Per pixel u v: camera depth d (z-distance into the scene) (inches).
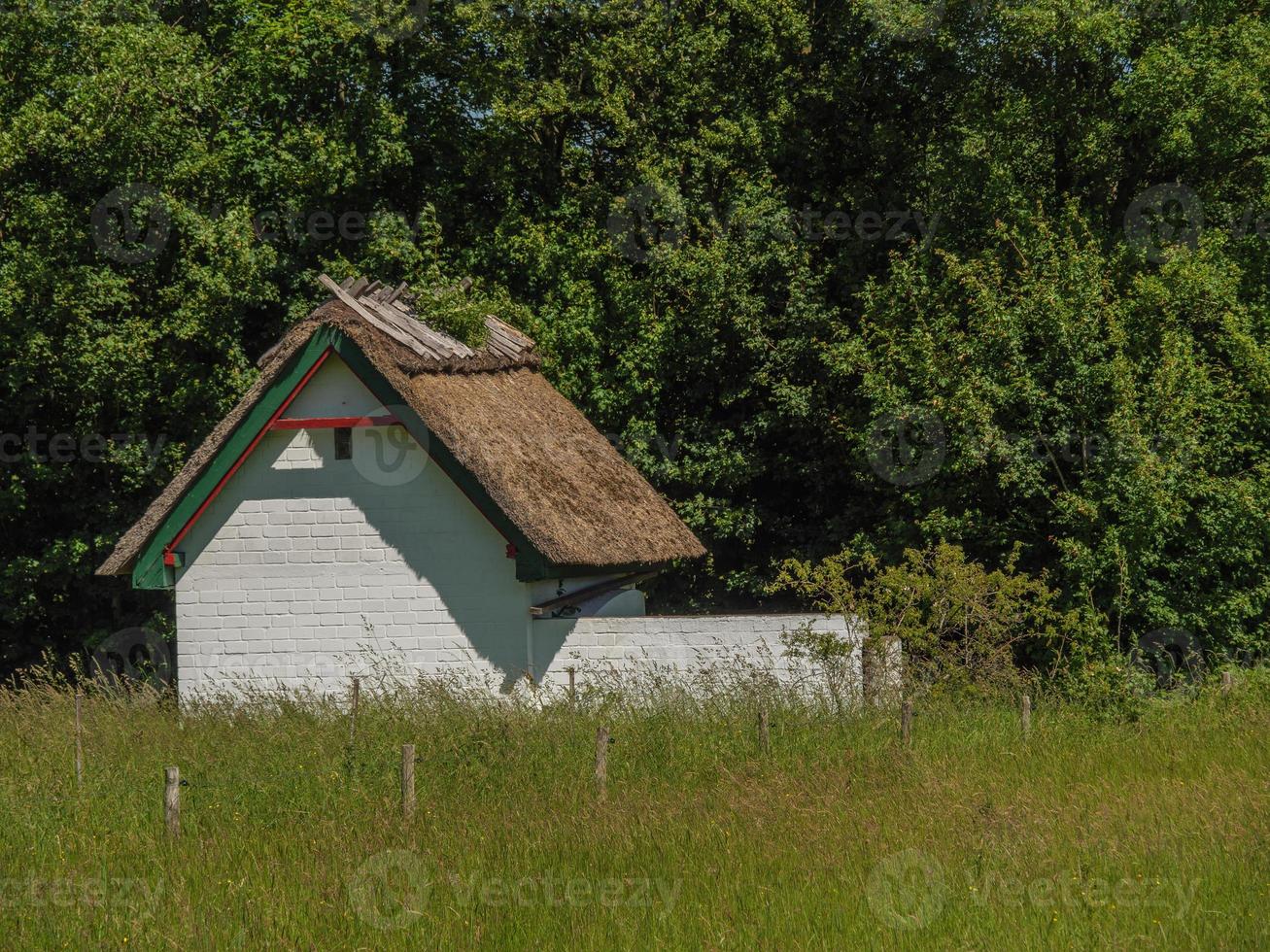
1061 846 1422.2
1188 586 2856.8
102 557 3223.4
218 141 3371.1
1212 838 1408.7
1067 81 3056.1
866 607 2349.9
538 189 3656.5
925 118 3457.2
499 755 1752.0
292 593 2363.4
